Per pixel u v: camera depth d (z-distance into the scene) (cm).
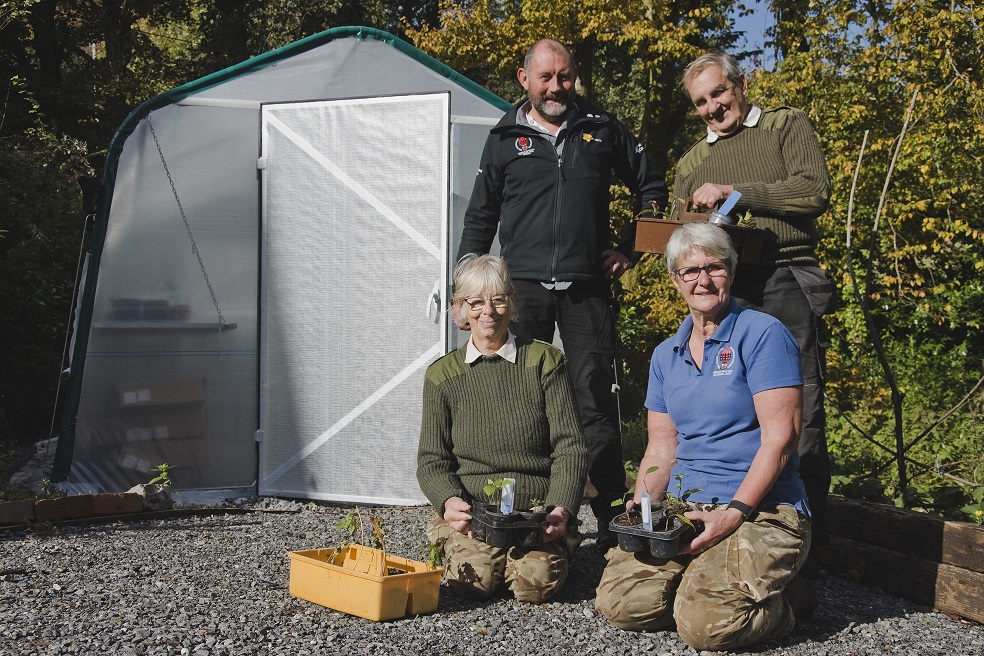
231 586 410
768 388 357
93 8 2106
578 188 478
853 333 1204
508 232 490
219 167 638
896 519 433
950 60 966
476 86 641
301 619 365
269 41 2223
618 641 348
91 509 542
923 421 997
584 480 399
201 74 2314
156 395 634
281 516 576
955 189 1045
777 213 430
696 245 365
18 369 921
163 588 404
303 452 629
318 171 626
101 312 629
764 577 335
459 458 412
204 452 637
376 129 616
